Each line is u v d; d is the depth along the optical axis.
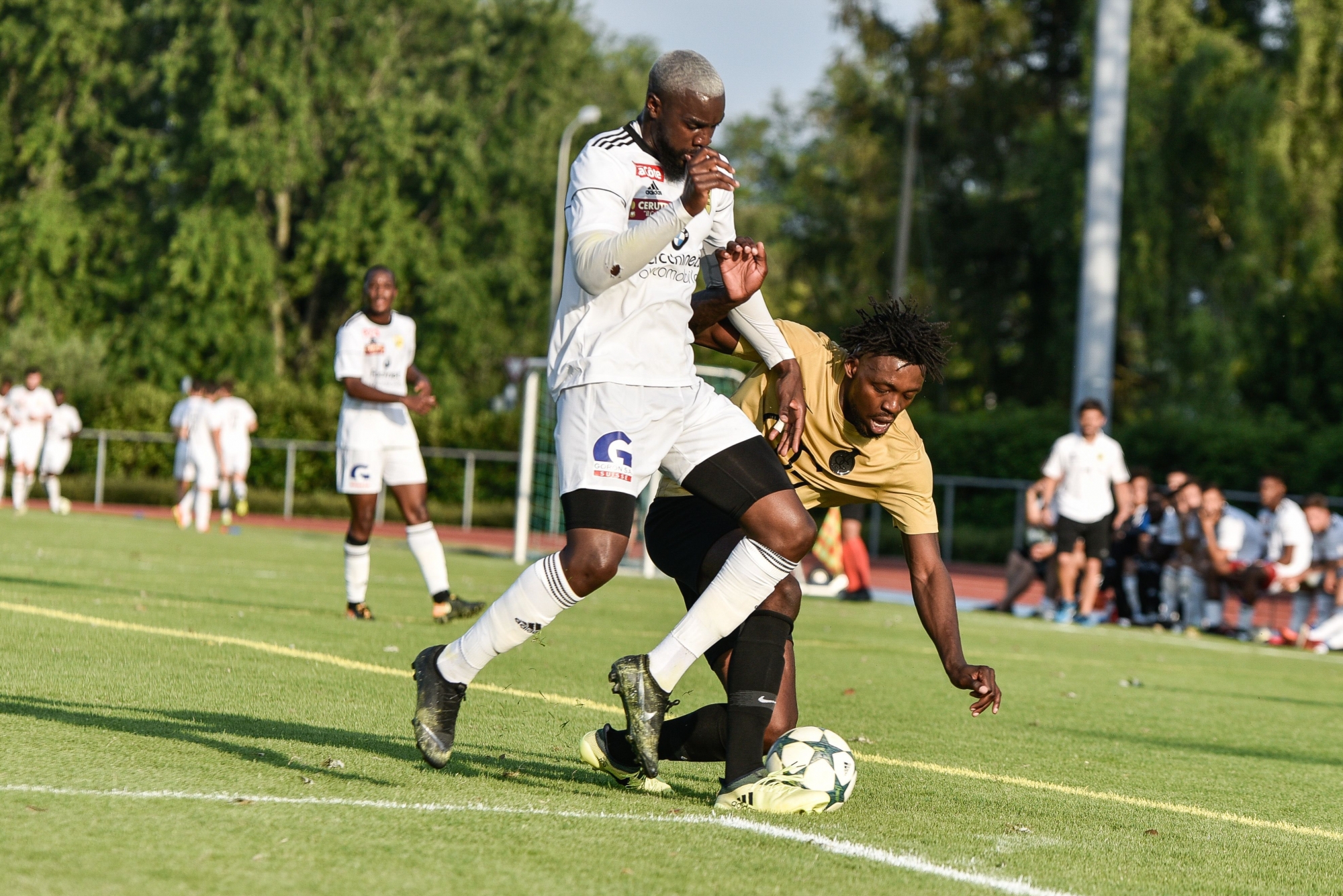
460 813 7.12
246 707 10.51
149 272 80.75
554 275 75.56
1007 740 12.02
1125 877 6.77
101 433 60.31
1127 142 57.88
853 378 8.57
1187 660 22.66
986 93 73.06
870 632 23.55
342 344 18.53
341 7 80.19
